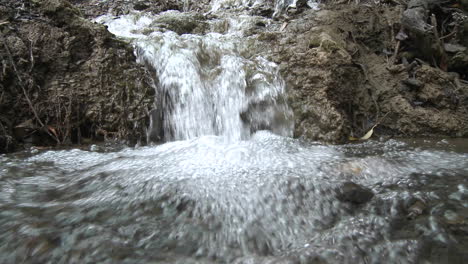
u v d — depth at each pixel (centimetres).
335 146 358
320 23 507
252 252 175
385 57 493
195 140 354
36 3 402
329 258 164
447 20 534
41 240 171
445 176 252
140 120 386
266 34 482
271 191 221
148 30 548
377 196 223
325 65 418
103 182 239
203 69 433
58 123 361
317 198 219
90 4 709
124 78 398
